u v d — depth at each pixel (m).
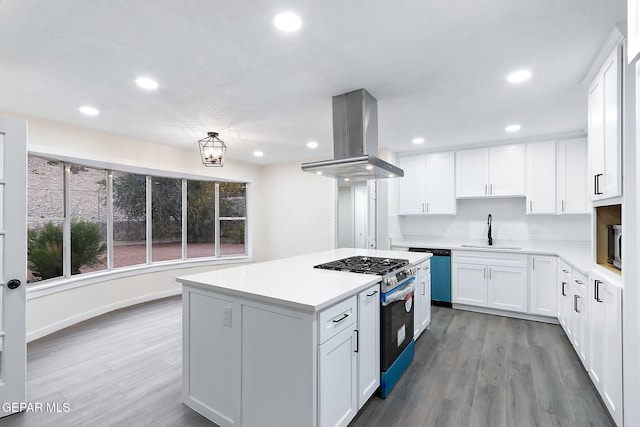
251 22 1.61
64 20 1.58
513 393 2.18
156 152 4.24
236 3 1.46
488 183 4.17
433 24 1.62
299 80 2.29
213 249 5.37
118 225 4.24
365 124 2.48
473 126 3.44
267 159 5.34
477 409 2.00
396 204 4.77
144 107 2.82
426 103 2.74
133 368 2.53
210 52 1.90
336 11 1.52
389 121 3.25
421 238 4.96
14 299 2.01
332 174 2.96
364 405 2.05
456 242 4.58
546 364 2.59
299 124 3.34
